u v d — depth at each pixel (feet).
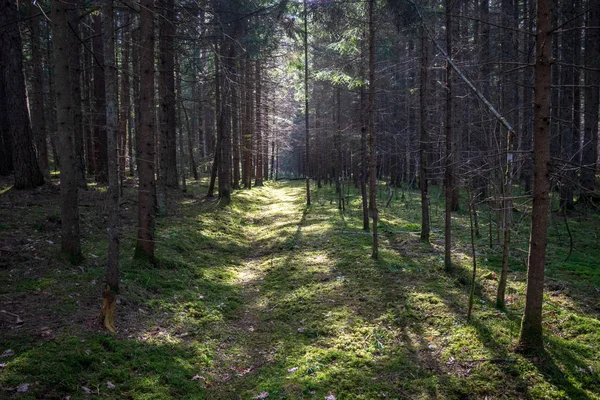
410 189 78.54
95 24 51.44
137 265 25.68
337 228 43.98
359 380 16.07
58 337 15.64
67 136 22.65
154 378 15.06
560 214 42.65
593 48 43.88
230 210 54.65
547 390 14.83
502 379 15.61
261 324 22.18
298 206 65.67
